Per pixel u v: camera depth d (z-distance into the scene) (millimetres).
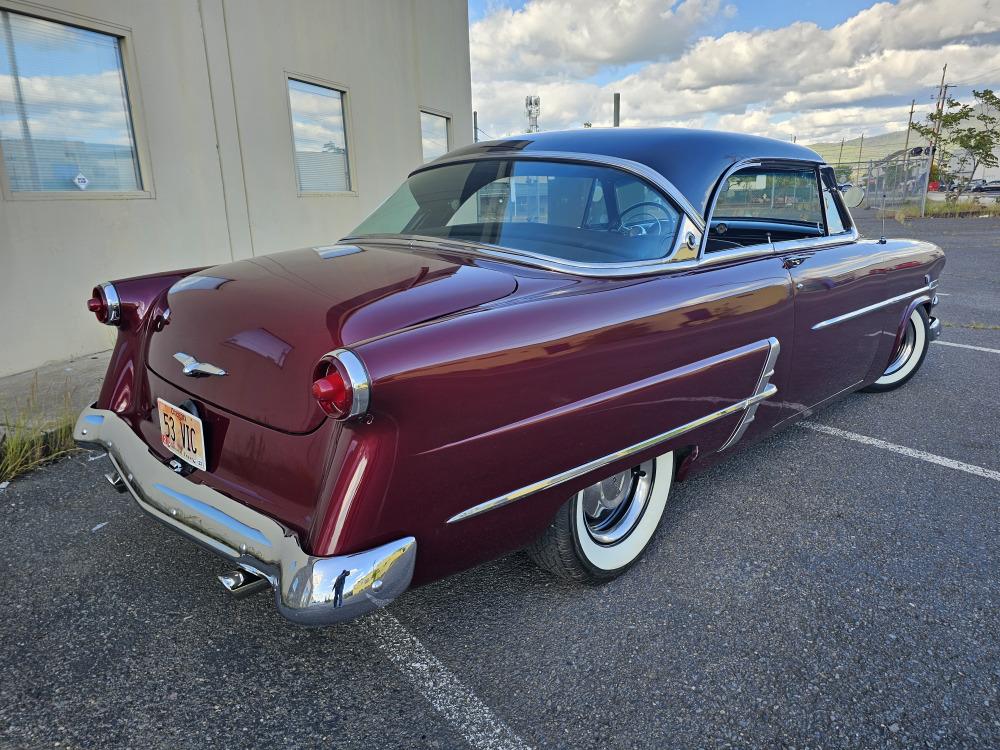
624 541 2348
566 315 1871
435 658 1964
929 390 4625
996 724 1737
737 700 1811
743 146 2779
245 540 1642
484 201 2496
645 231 2314
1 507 2803
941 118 31875
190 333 1984
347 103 7906
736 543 2613
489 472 1718
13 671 1867
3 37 4586
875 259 3480
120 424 2205
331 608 1471
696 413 2342
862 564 2469
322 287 1894
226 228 6352
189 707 1758
